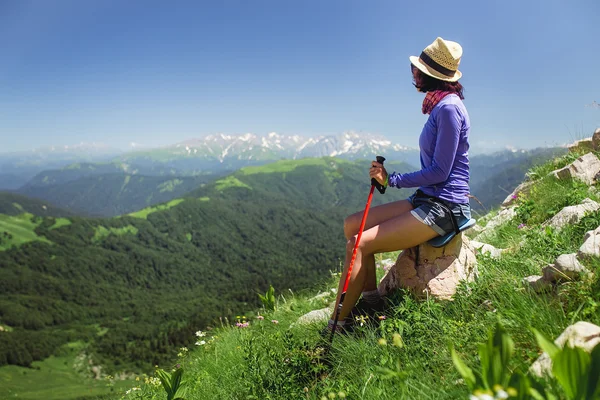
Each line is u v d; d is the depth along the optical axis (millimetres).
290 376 4098
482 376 1883
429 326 3912
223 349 6488
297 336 5379
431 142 4395
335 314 4520
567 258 3551
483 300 4188
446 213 4328
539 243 5051
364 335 4293
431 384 2957
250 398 4102
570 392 1678
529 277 3865
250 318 7832
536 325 3094
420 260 4688
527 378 1788
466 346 3336
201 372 5836
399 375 2711
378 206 4797
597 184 7637
